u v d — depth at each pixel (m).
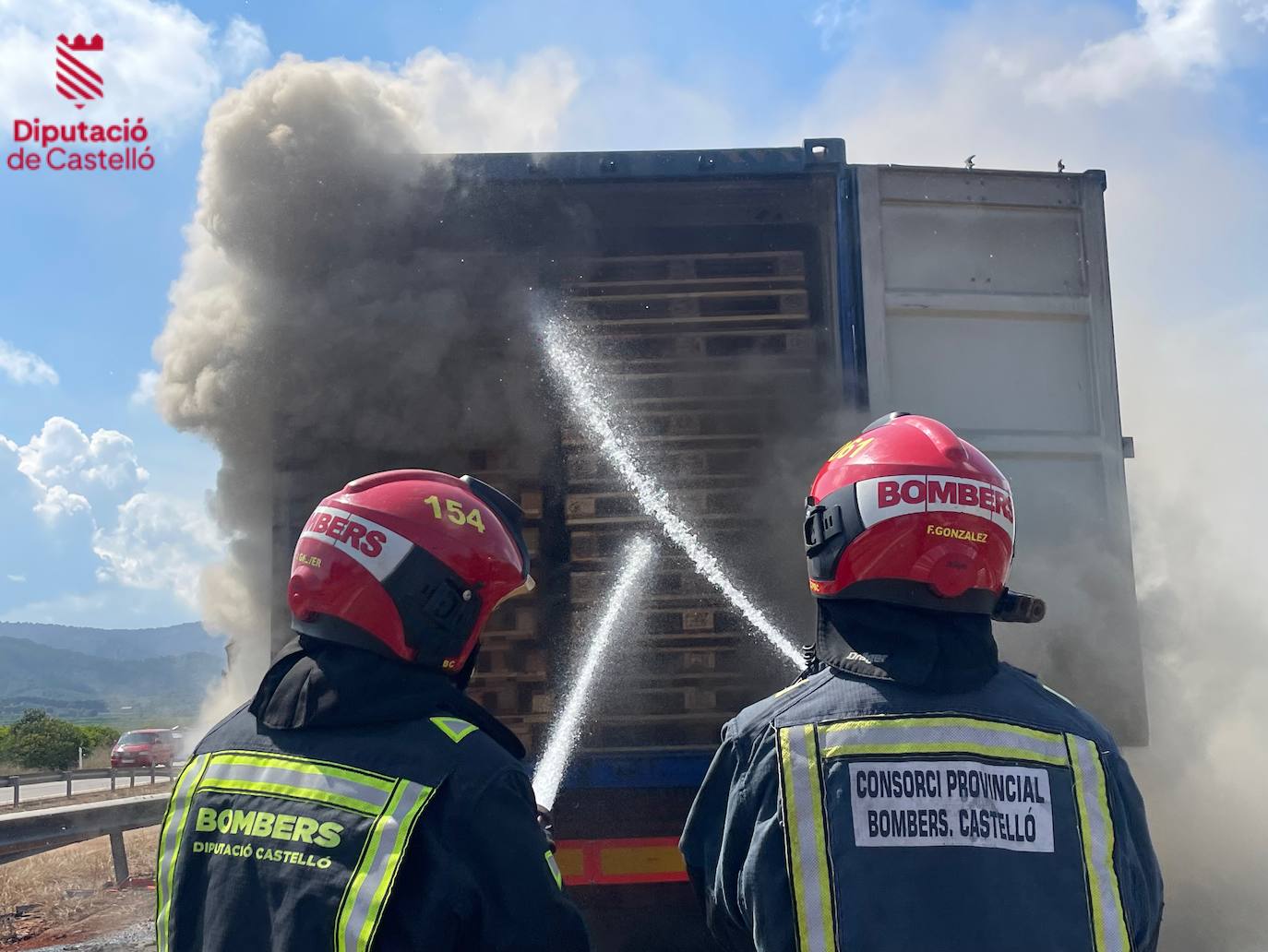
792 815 1.63
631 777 4.09
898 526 1.73
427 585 1.76
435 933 1.55
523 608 4.46
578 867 4.00
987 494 1.76
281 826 1.65
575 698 4.34
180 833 1.75
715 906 1.86
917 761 1.63
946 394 4.71
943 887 1.55
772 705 1.80
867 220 4.74
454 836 1.60
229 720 1.90
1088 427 4.76
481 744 1.69
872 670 1.73
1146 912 1.66
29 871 10.29
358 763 1.66
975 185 4.84
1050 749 1.66
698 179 4.71
